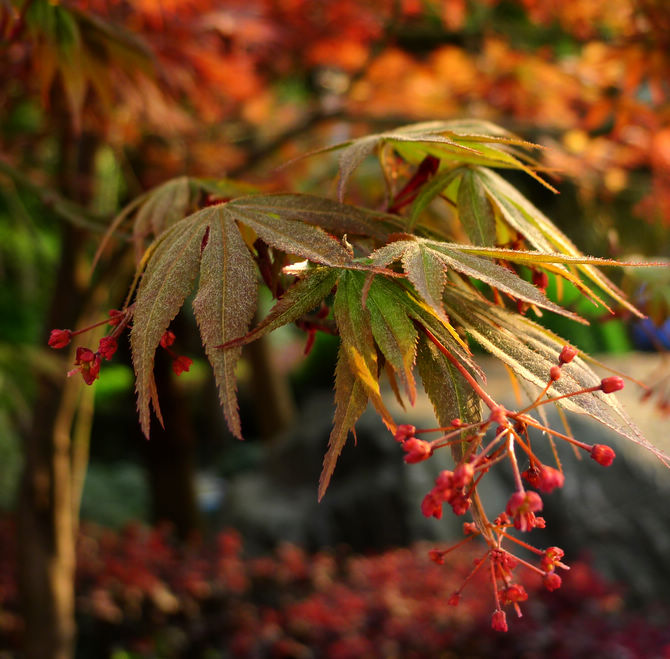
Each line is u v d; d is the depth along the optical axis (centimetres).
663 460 71
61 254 326
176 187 126
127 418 968
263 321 76
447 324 70
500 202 107
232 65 340
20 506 343
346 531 616
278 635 430
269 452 754
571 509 542
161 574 488
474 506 71
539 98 398
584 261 75
